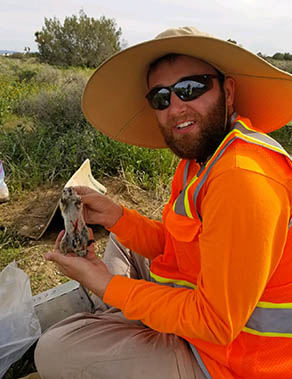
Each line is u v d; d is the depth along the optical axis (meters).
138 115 1.99
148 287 1.46
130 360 1.51
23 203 3.76
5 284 2.01
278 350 1.36
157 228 2.01
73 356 1.57
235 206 1.16
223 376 1.40
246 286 1.19
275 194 1.19
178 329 1.34
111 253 2.16
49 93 6.94
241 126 1.37
